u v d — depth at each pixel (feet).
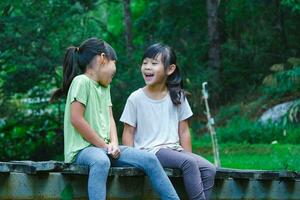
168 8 75.31
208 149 52.39
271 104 64.18
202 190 17.24
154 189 17.30
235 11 73.87
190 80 64.49
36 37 51.49
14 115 57.31
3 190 16.66
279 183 20.31
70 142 17.04
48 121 57.62
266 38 72.74
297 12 71.10
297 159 39.96
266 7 73.31
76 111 16.87
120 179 17.74
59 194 17.17
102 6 87.97
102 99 17.54
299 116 59.77
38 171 16.55
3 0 50.80
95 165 16.17
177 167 17.47
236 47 72.90
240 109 65.67
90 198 16.06
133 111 18.53
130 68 55.57
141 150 17.08
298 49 72.08
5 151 57.36
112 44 68.18
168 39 74.79
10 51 51.29
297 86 65.21
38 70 52.01
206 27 75.61
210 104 68.80
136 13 89.30
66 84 17.74
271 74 67.77
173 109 18.67
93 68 17.53
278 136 57.31
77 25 53.42
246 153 49.08
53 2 52.08
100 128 17.22
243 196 19.67
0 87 54.24
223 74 72.02
